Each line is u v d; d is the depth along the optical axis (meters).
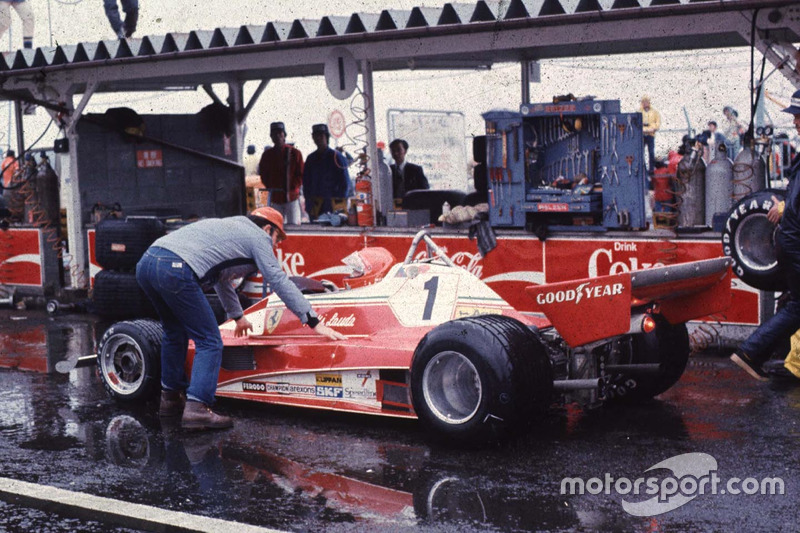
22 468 5.20
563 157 8.40
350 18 9.01
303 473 5.00
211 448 5.51
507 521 4.23
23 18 12.20
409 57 9.10
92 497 4.65
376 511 4.40
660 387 6.15
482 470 4.95
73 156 11.19
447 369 5.37
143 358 6.50
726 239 7.13
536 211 8.27
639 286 5.19
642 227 7.88
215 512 4.44
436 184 12.38
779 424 5.67
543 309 5.36
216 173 12.56
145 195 11.88
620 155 7.85
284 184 12.03
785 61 7.30
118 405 6.62
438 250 6.16
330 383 5.95
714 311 5.92
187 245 5.88
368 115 9.34
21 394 7.00
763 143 7.66
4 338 9.44
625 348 5.92
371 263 6.44
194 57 10.05
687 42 9.50
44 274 11.59
